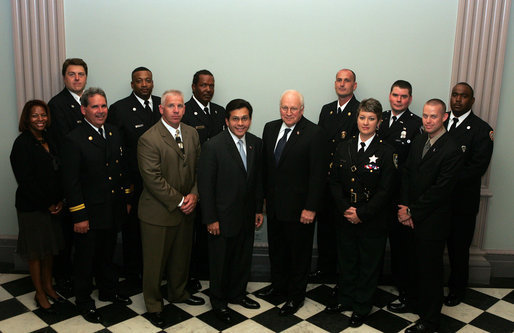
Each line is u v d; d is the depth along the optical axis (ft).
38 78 12.00
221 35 11.82
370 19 11.60
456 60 11.56
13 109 12.33
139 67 11.15
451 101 10.58
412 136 10.46
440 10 11.46
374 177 9.27
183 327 9.35
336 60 11.82
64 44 11.93
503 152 12.00
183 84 12.07
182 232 9.87
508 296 11.16
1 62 12.14
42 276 10.23
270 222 10.34
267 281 11.69
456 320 9.87
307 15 11.65
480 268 11.93
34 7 11.70
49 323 9.41
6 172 12.56
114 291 10.41
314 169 9.58
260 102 12.11
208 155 9.23
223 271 9.64
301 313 10.04
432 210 8.89
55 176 9.74
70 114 10.64
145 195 9.48
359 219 9.36
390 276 12.23
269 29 11.75
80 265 9.59
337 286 11.09
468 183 10.44
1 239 12.67
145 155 9.09
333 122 11.36
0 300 10.39
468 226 10.63
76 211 9.18
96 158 9.35
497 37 11.35
